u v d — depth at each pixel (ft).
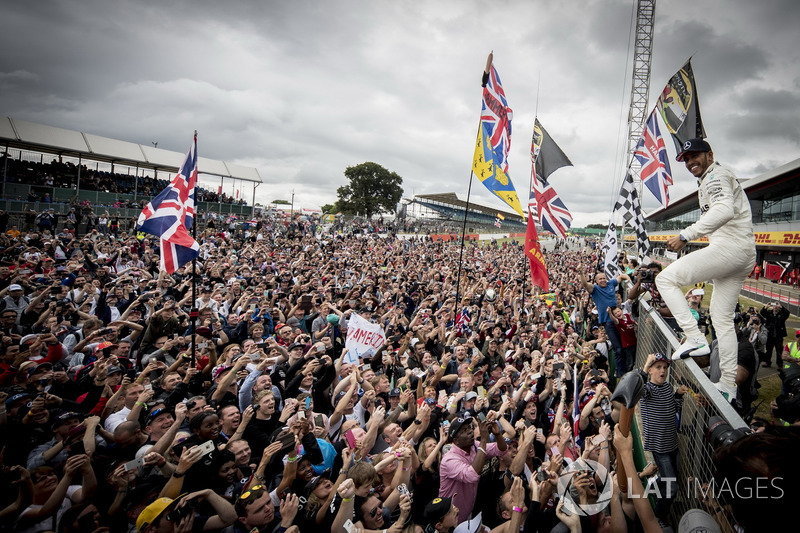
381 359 25.50
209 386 21.84
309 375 20.16
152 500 12.42
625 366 25.93
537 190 37.52
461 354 24.66
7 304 28.66
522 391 19.39
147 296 32.53
